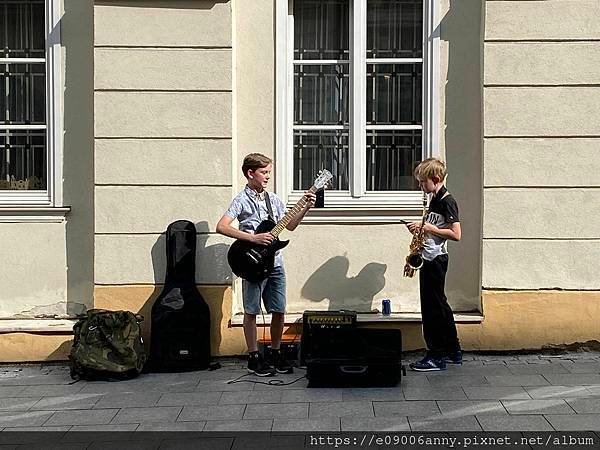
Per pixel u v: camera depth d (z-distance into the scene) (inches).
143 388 270.1
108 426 232.5
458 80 304.0
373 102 312.0
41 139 314.3
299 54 313.9
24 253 309.1
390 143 312.0
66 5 307.6
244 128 307.0
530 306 299.0
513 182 297.4
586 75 295.4
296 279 307.9
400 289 307.7
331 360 264.4
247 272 273.3
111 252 299.3
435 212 278.5
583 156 296.4
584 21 294.5
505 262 298.8
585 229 297.7
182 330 287.4
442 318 279.3
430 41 304.7
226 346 299.6
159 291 299.6
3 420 239.6
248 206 279.0
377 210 306.3
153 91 298.0
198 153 298.2
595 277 298.2
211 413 242.4
